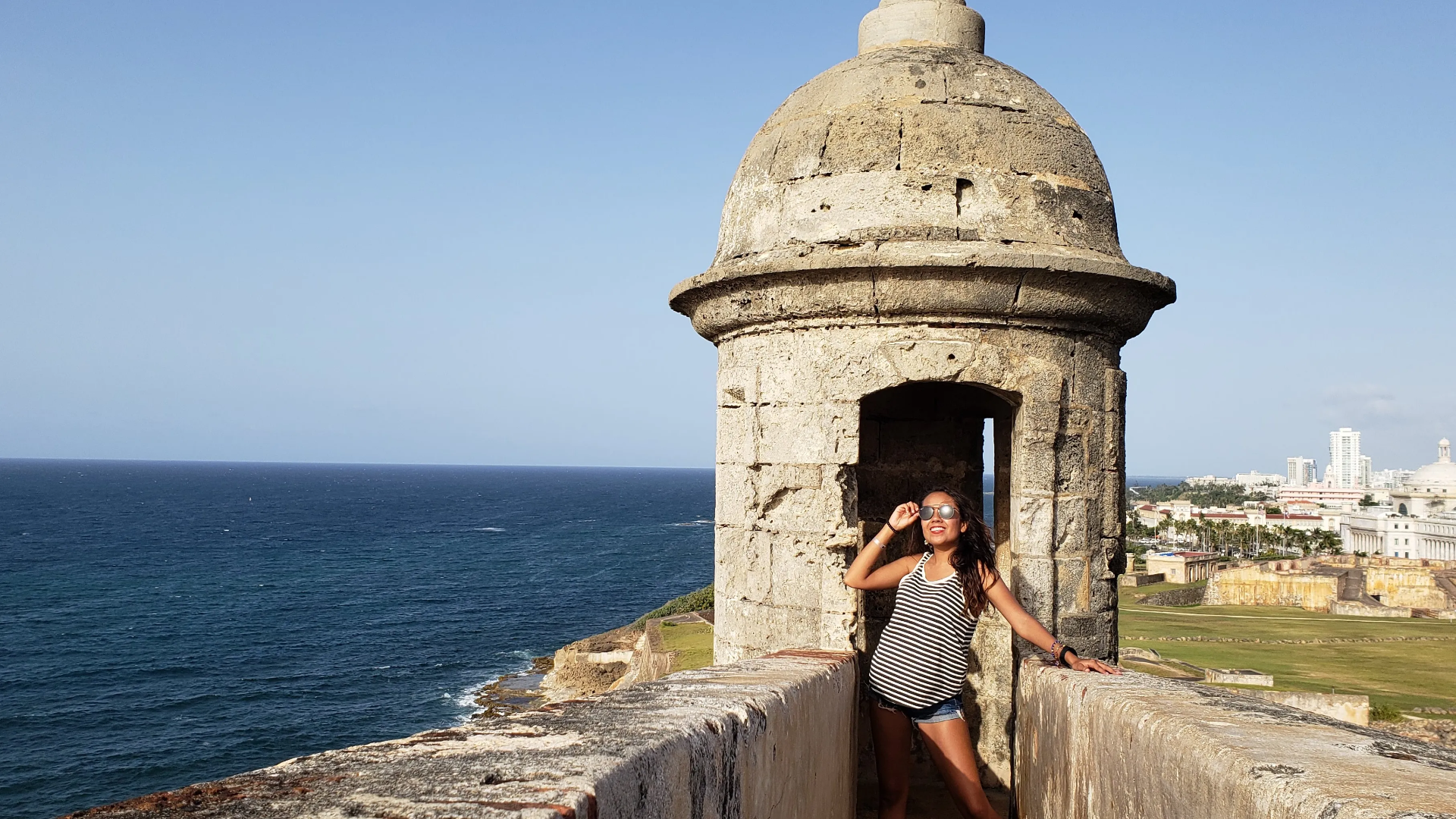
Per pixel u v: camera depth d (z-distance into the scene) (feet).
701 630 108.99
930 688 17.52
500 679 130.00
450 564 263.70
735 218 22.27
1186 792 9.13
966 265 19.10
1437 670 104.37
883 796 18.08
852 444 19.89
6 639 151.94
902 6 22.90
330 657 143.54
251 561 261.24
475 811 5.77
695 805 8.47
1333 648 120.06
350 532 361.71
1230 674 90.02
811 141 21.13
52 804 83.05
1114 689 12.56
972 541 17.61
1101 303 20.42
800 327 20.52
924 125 20.59
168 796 5.98
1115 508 21.24
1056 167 21.01
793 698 12.51
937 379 19.81
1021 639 20.11
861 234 19.86
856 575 18.76
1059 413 20.33
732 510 21.75
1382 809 6.62
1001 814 23.44
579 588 219.61
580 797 6.16
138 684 125.08
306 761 6.91
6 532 331.36
